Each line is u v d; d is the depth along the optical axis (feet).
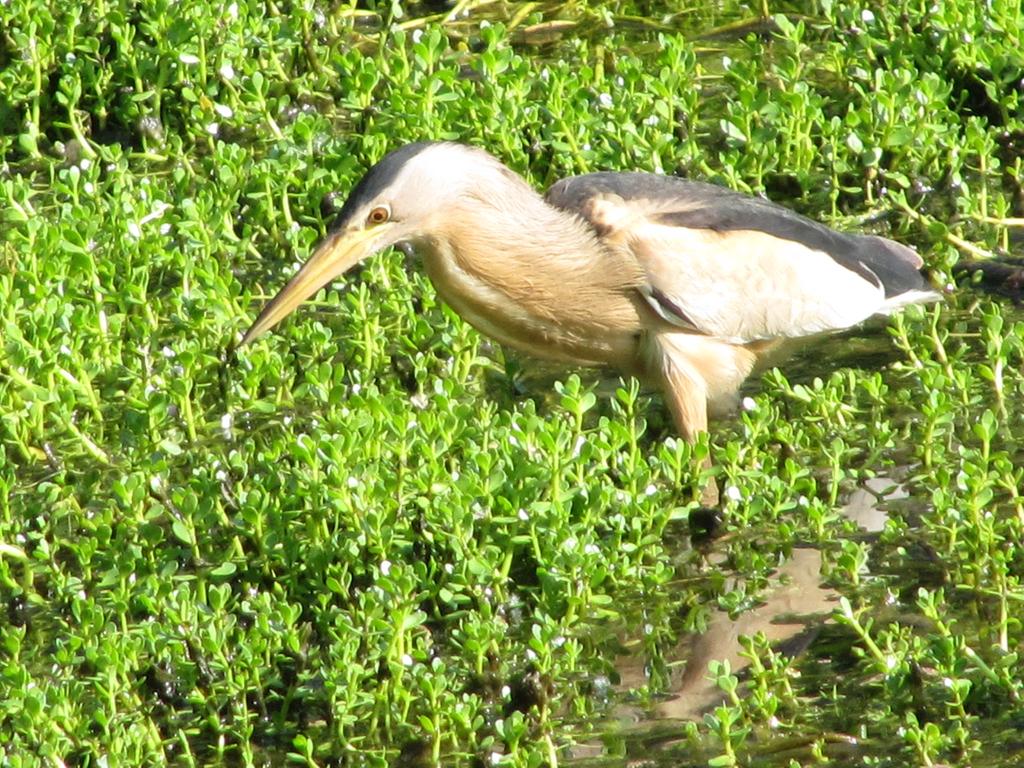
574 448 33.55
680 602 32.01
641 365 39.14
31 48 49.11
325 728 29.12
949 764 26.99
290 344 39.86
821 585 32.24
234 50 48.80
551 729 28.66
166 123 49.80
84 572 32.42
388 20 53.11
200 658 29.76
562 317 37.91
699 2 56.18
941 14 48.03
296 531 33.09
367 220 35.99
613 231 37.52
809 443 36.29
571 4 56.13
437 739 28.14
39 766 27.27
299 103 50.06
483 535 31.76
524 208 37.09
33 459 37.04
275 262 43.86
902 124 44.42
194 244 41.86
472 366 39.83
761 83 50.39
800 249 39.29
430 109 45.55
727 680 27.63
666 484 35.14
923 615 30.94
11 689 28.22
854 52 48.67
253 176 44.47
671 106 45.47
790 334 39.19
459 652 30.73
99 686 28.48
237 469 35.14
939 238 42.24
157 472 34.78
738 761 27.55
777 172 45.01
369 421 34.01
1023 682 28.53
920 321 39.75
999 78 46.37
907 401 37.52
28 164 49.21
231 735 29.30
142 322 38.99
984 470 32.14
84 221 42.27
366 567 31.94
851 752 27.53
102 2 51.60
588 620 31.55
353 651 28.78
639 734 28.66
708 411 39.24
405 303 40.47
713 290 37.88
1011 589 30.58
